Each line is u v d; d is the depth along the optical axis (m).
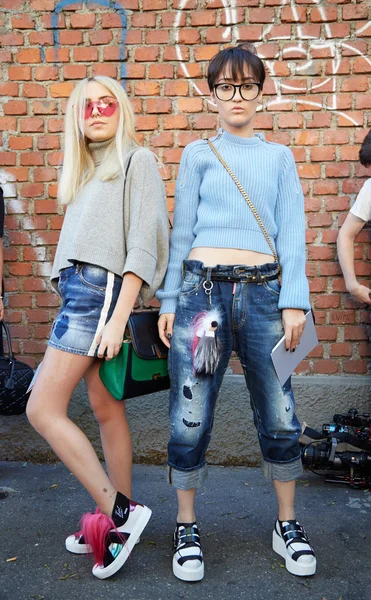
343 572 2.37
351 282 3.16
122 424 2.54
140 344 2.36
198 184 2.41
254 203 2.32
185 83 3.39
